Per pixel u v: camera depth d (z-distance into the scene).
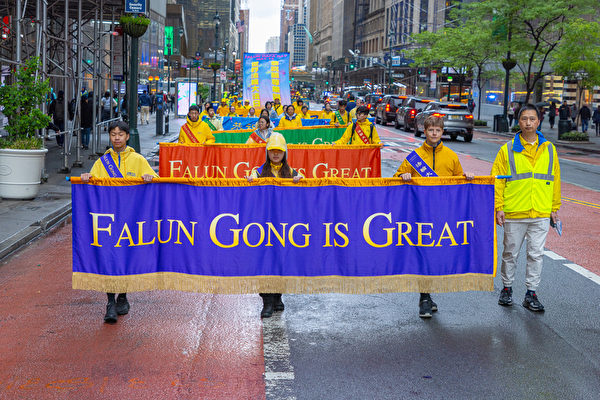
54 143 25.64
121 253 6.37
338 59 174.88
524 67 56.34
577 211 13.71
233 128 24.31
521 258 9.62
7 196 12.61
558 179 7.07
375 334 6.23
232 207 6.30
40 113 13.05
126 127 6.58
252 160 12.06
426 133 6.71
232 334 6.16
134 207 6.35
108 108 31.94
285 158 6.62
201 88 68.25
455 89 72.88
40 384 4.95
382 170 19.53
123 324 6.39
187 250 6.36
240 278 6.35
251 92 31.44
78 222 6.36
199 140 13.50
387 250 6.43
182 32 113.00
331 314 6.88
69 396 4.75
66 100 17.19
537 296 7.59
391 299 7.47
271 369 5.32
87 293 7.46
